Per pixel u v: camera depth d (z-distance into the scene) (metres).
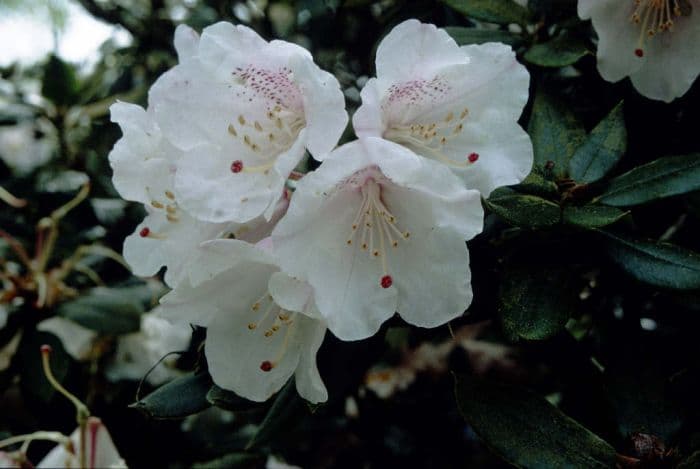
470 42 0.37
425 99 0.30
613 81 0.34
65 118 0.56
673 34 0.34
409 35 0.29
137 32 0.58
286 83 0.30
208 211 0.29
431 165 0.27
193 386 0.33
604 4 0.33
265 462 0.49
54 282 0.46
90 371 0.49
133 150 0.32
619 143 0.32
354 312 0.28
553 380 0.47
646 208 0.36
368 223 0.29
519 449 0.30
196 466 0.47
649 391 0.32
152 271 0.33
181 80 0.30
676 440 0.31
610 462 0.30
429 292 0.28
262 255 0.28
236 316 0.30
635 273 0.31
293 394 0.34
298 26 0.50
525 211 0.30
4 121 0.55
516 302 0.31
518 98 0.30
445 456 0.53
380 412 0.53
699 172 0.31
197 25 0.52
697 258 0.30
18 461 0.37
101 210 0.52
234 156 0.30
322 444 0.53
